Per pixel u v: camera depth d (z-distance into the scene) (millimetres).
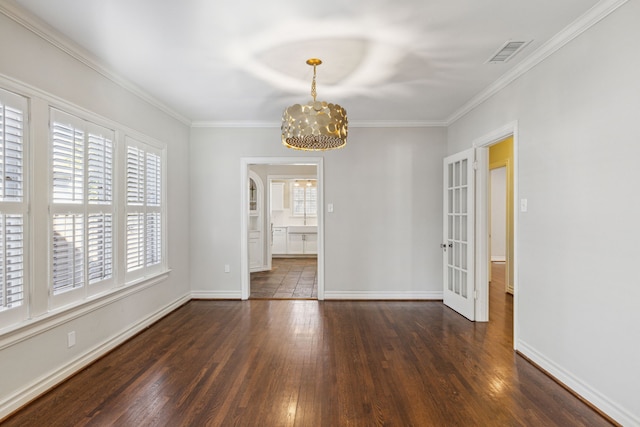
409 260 5223
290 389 2604
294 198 10711
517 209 3301
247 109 4582
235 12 2367
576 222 2561
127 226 3594
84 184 2947
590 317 2426
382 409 2350
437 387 2643
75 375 2814
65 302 2730
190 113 4777
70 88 2797
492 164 6215
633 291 2098
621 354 2178
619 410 2186
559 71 2734
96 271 3111
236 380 2738
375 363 3051
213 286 5273
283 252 10250
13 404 2283
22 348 2354
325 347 3402
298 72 3365
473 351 3318
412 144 5195
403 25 2543
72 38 2697
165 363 3041
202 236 5254
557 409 2361
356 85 3727
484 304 4215
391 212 5215
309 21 2484
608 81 2275
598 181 2357
